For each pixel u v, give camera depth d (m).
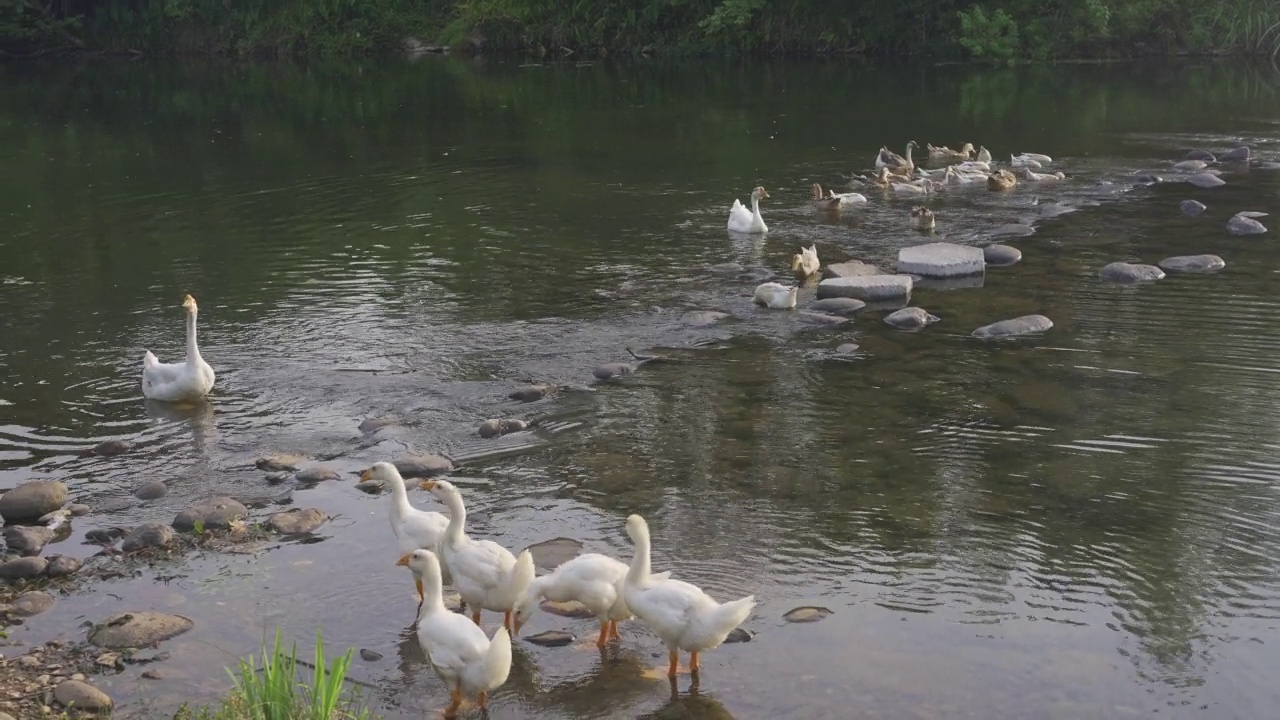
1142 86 38.94
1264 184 24.12
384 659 8.97
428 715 8.30
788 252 20.02
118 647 9.02
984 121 32.94
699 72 45.69
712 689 8.46
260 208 24.53
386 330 16.47
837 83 41.50
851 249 20.06
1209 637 8.91
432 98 41.09
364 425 13.14
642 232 21.66
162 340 16.27
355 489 11.70
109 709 8.23
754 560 10.12
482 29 54.28
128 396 14.25
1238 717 8.01
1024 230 20.94
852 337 15.70
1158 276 17.86
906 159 26.14
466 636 8.23
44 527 10.91
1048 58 46.38
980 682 8.42
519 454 12.35
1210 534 10.37
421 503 11.31
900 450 12.19
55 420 13.55
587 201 24.31
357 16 57.31
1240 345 14.91
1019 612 9.29
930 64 45.88
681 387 14.08
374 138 33.16
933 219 21.27
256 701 7.40
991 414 13.02
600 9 52.56
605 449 12.41
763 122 33.78
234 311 17.56
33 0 56.72
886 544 10.34
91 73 51.19
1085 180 24.97
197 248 21.41
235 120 37.25
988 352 14.96
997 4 47.41
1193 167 25.58
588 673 8.76
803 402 13.52
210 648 9.05
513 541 10.52
